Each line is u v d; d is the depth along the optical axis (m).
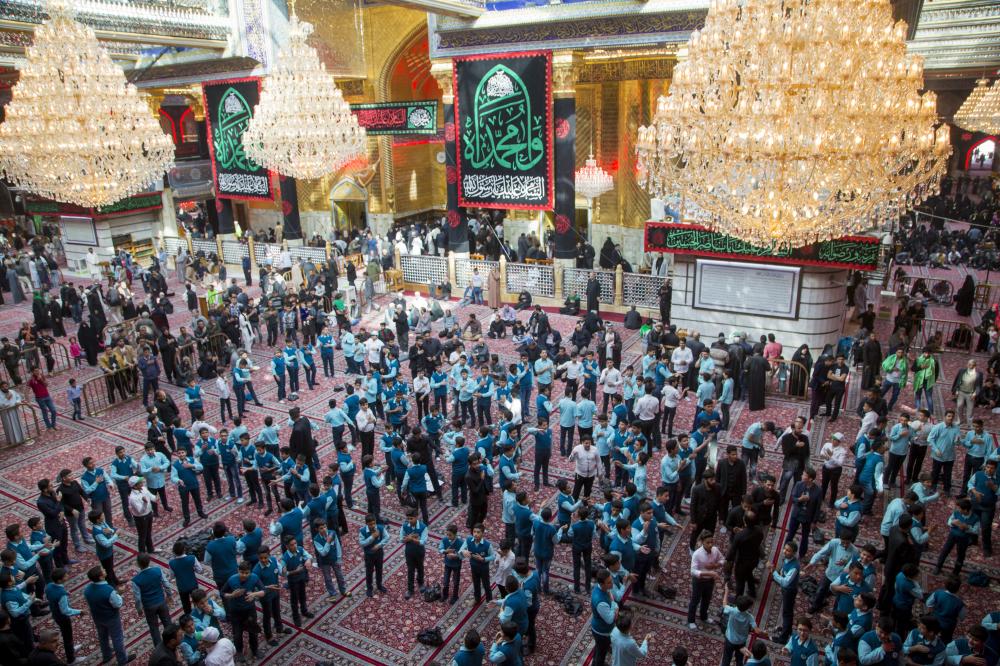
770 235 8.96
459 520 10.40
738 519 8.45
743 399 14.25
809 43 7.48
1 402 13.10
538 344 16.23
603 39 17.69
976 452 10.04
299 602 8.47
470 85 20.09
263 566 7.81
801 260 14.72
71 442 13.52
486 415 12.92
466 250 22.06
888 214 9.10
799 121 7.85
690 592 8.72
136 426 14.20
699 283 16.08
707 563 7.84
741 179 8.55
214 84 24.05
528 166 19.86
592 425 11.80
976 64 23.19
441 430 12.31
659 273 20.66
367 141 27.33
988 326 16.02
